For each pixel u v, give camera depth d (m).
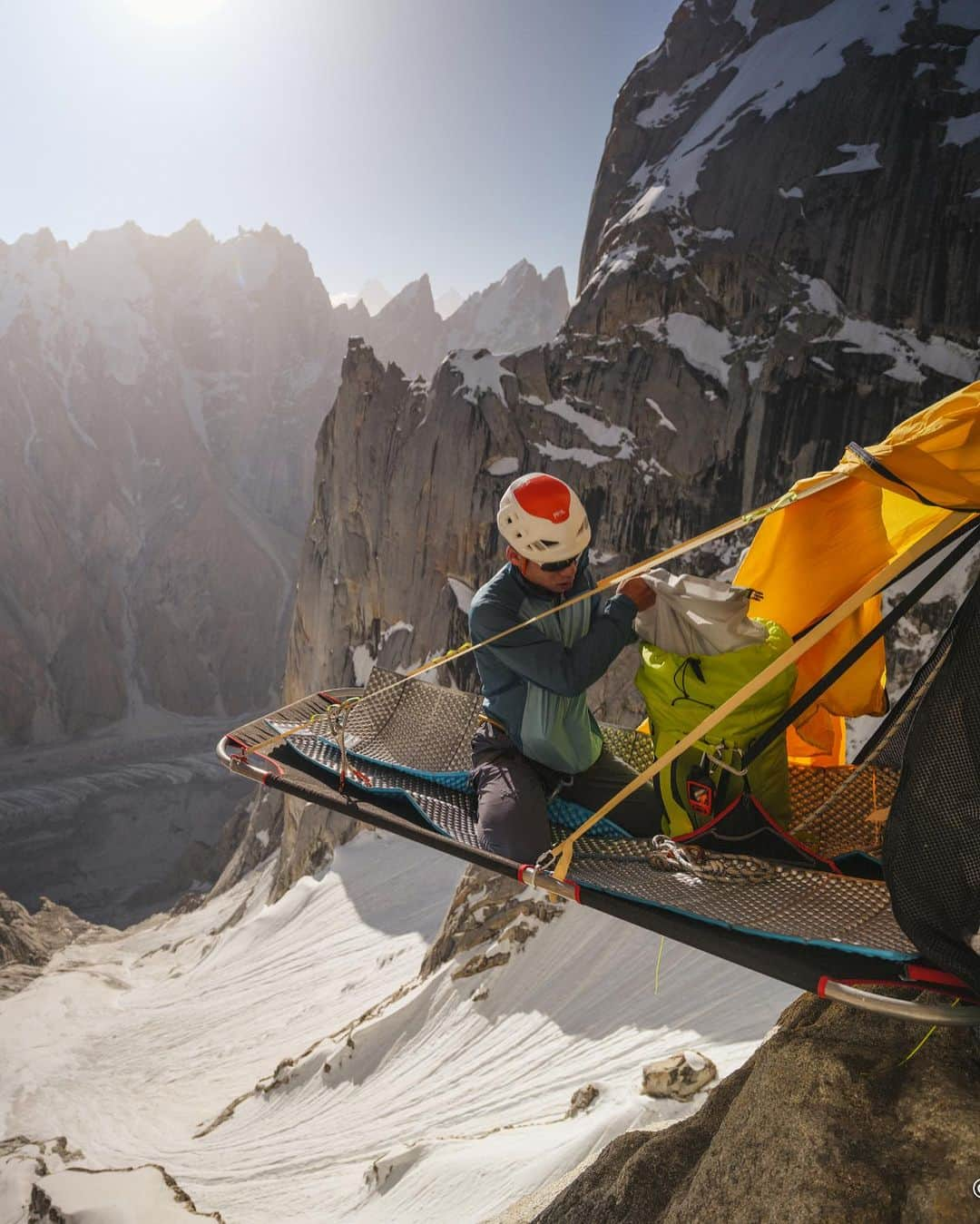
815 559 3.72
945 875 2.38
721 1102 3.91
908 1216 2.49
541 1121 17.58
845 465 2.87
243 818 88.81
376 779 3.62
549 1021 23.05
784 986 19.67
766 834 3.08
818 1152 2.71
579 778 3.54
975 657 2.45
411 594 42.12
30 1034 40.72
